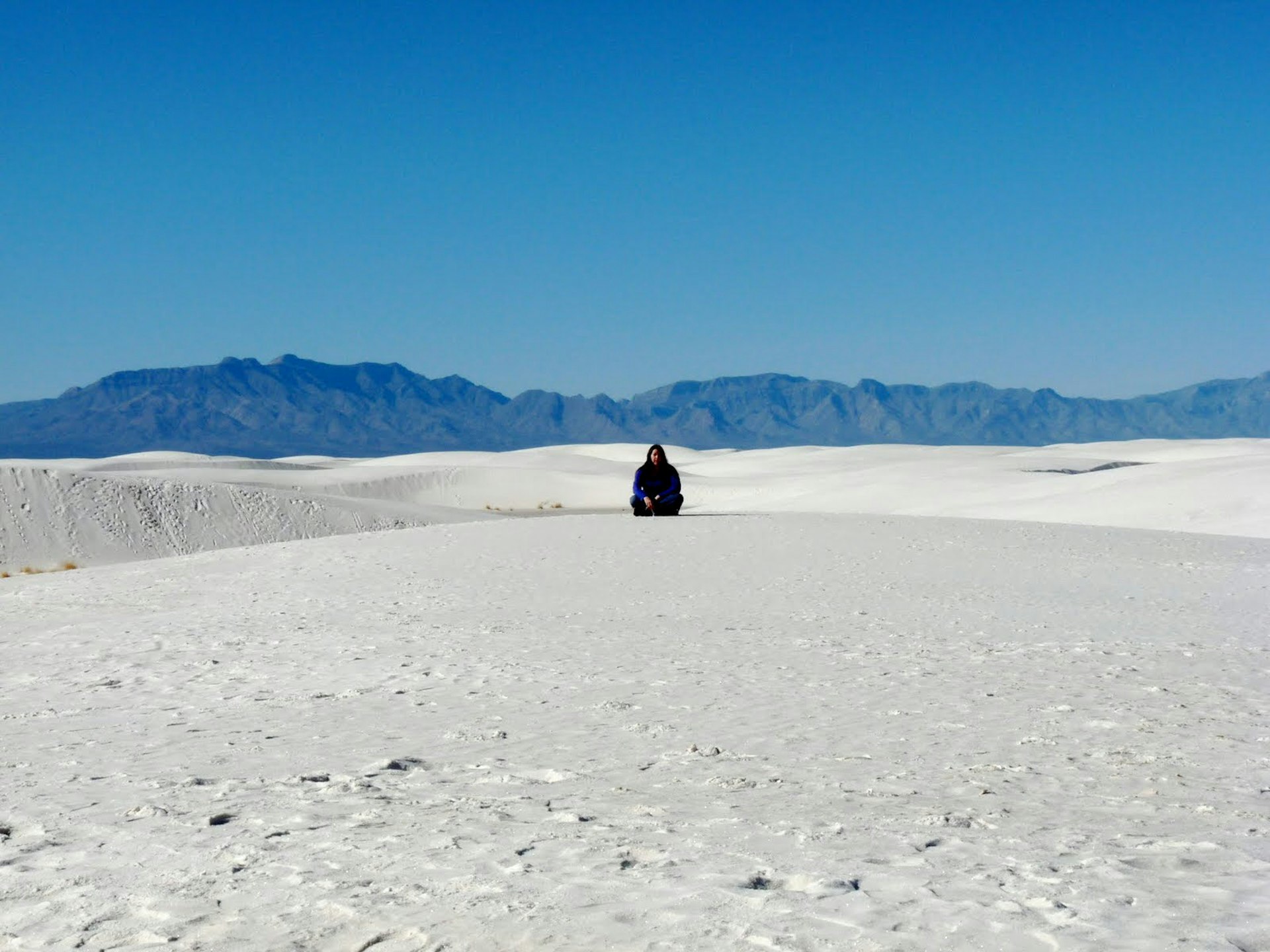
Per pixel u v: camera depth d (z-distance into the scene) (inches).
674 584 769.6
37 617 737.0
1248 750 283.4
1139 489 2172.7
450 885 180.7
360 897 176.9
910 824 214.4
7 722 375.2
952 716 337.7
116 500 2223.2
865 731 317.7
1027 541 1011.3
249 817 232.4
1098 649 482.9
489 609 665.0
